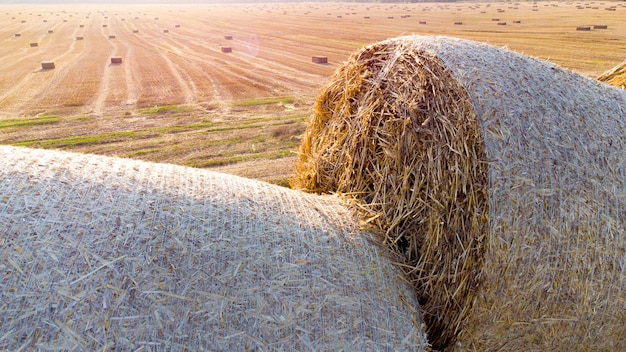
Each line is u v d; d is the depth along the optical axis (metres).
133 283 2.08
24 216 2.13
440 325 2.90
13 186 2.25
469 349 2.85
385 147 3.21
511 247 2.64
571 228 2.74
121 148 11.65
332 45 33.91
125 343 1.96
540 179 2.71
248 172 9.94
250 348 2.13
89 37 42.94
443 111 2.87
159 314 2.05
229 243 2.39
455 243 2.78
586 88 3.33
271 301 2.28
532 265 2.70
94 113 15.45
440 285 2.85
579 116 3.00
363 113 3.50
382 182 3.24
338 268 2.60
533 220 2.67
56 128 13.56
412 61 3.21
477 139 2.68
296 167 4.75
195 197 2.60
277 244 2.52
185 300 2.12
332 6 122.38
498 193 2.62
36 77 22.38
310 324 2.31
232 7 137.62
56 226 2.14
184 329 2.07
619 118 3.16
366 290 2.59
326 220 2.94
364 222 3.06
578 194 2.78
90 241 2.14
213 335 2.10
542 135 2.80
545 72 3.27
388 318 2.55
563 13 59.06
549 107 2.94
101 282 2.04
